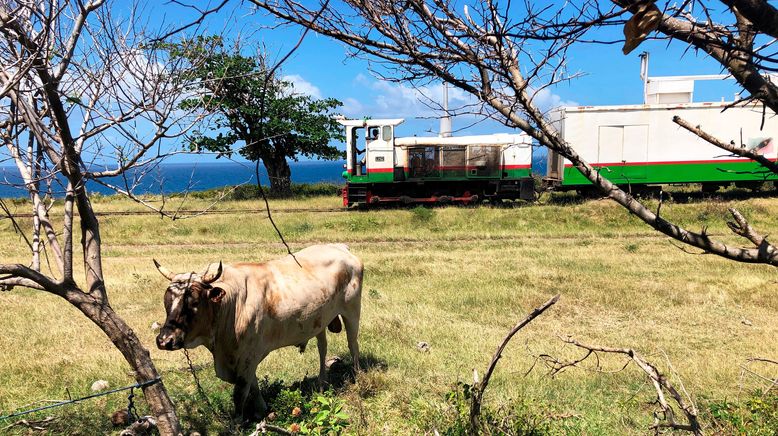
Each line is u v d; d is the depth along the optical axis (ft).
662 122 76.07
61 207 67.87
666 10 6.14
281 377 21.61
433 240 58.75
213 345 16.12
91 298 13.16
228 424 17.28
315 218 68.74
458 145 78.23
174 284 14.98
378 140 77.71
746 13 5.74
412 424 16.60
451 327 28.50
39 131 11.69
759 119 74.69
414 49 8.03
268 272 17.90
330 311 19.34
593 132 76.38
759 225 61.67
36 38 10.81
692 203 73.20
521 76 7.77
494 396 19.42
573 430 16.93
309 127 92.79
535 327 29.12
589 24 6.31
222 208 78.64
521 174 78.79
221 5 6.98
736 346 26.04
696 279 38.93
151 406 13.74
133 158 11.01
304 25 7.71
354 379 20.74
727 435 14.42
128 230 60.75
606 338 27.32
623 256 48.16
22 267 12.17
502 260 46.80
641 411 18.74
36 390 20.13
